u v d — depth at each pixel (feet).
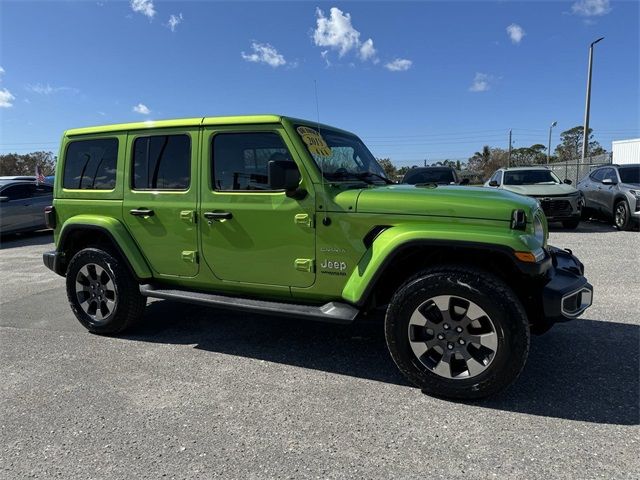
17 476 8.23
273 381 11.79
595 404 10.23
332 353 13.53
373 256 11.04
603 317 15.89
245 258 12.87
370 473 8.11
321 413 10.16
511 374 9.97
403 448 8.80
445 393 10.51
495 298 9.87
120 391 11.37
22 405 10.78
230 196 12.84
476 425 9.53
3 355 13.84
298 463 8.44
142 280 14.67
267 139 12.41
